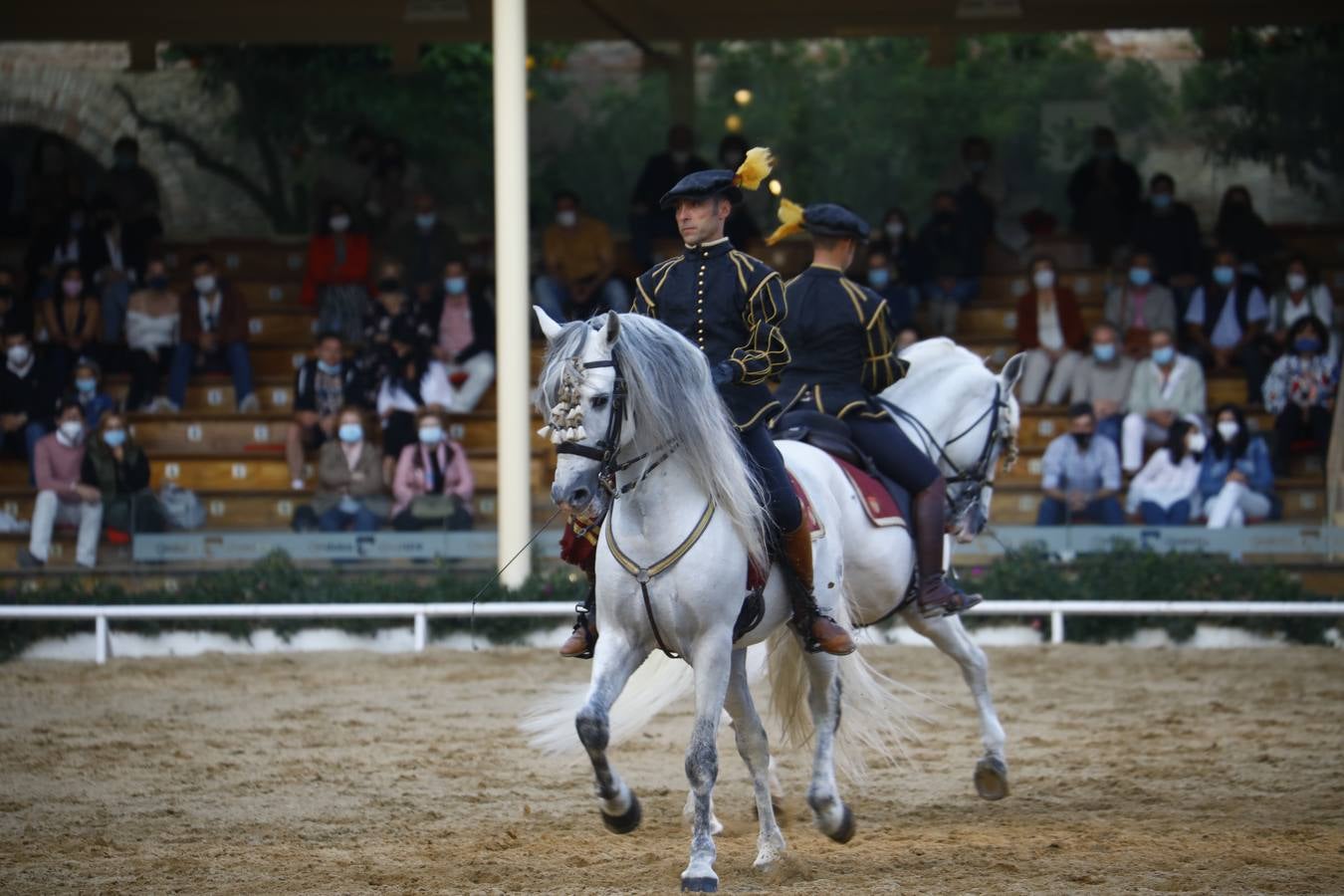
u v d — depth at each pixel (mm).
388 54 24891
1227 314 20297
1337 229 23500
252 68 24734
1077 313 20109
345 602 15531
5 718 11977
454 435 19578
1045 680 13484
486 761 10375
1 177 23422
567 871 7387
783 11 23906
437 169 24516
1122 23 23578
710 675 6891
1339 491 16328
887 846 7957
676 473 6875
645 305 7516
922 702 12492
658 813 8859
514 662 14625
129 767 10180
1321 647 15250
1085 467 16500
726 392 7312
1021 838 8109
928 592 8625
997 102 24672
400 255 21938
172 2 22766
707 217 7328
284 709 12344
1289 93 23953
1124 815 8672
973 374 9641
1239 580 15523
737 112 25594
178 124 24938
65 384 20250
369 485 16453
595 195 24969
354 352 21062
